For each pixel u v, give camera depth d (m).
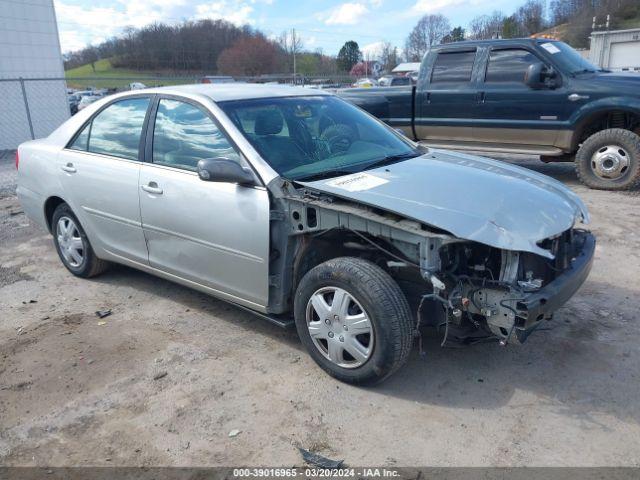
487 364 3.68
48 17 16.42
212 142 3.96
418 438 3.00
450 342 3.44
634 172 7.72
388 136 4.64
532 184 3.83
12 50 15.72
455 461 2.83
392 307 3.13
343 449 2.94
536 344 3.91
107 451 3.00
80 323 4.46
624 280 4.93
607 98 7.66
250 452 2.95
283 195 3.52
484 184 3.62
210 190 3.84
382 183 3.54
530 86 8.15
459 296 3.12
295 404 3.32
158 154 4.28
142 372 3.72
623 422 3.08
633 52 31.83
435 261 3.03
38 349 4.06
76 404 3.40
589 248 3.81
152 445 3.03
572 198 3.92
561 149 8.28
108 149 4.70
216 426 3.16
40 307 4.78
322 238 3.60
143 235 4.43
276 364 3.76
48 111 16.83
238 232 3.71
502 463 2.80
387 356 3.18
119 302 4.83
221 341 4.09
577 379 3.49
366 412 3.23
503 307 3.02
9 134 15.95
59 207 5.28
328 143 4.16
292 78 21.31
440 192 3.42
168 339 4.15
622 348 3.82
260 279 3.71
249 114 4.05
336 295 3.34
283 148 3.88
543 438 2.97
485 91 8.66
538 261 3.28
